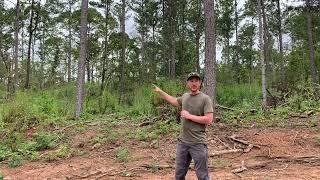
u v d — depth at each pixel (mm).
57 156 9227
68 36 41969
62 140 10688
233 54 46406
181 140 5617
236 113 13859
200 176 5488
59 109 15664
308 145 9391
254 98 17859
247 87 19703
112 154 9305
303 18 35469
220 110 14305
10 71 25125
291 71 31719
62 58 45094
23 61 34969
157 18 38250
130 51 36438
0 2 31047
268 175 7371
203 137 5508
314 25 36125
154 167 8047
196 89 5555
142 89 18125
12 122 12375
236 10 40875
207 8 11891
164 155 8984
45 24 36156
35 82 28703
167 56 36656
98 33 31484
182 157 5637
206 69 11805
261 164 8109
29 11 30828
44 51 45281
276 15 37500
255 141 9805
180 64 35594
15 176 7852
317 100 15320
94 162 8711
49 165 8664
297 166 7988
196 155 5465
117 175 7691
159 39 39844
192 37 37219
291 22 37812
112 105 17203
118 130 11578
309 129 10773
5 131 11367
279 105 15656
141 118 13656
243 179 7125
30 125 12492
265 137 10062
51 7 34562
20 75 30297
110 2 30844
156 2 36625
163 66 38344
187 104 5582
